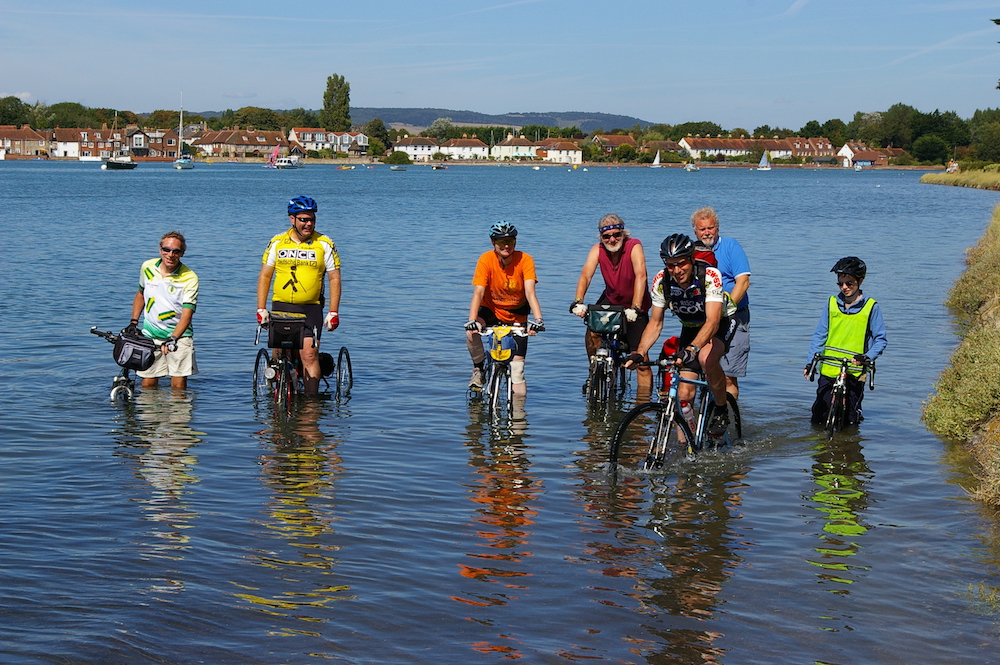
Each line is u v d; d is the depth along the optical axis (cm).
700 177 16612
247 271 2309
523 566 633
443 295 1958
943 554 658
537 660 508
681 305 837
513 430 992
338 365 1159
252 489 784
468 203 6425
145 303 1151
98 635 521
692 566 636
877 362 1335
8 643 509
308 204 1087
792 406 1095
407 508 745
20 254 2592
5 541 654
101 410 1037
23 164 18362
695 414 907
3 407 1034
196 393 1128
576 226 4181
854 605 577
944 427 968
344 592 586
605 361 1115
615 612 566
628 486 810
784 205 6406
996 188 9869
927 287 2145
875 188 10506
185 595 576
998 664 507
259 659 502
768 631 545
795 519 729
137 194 7025
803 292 2042
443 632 537
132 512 721
